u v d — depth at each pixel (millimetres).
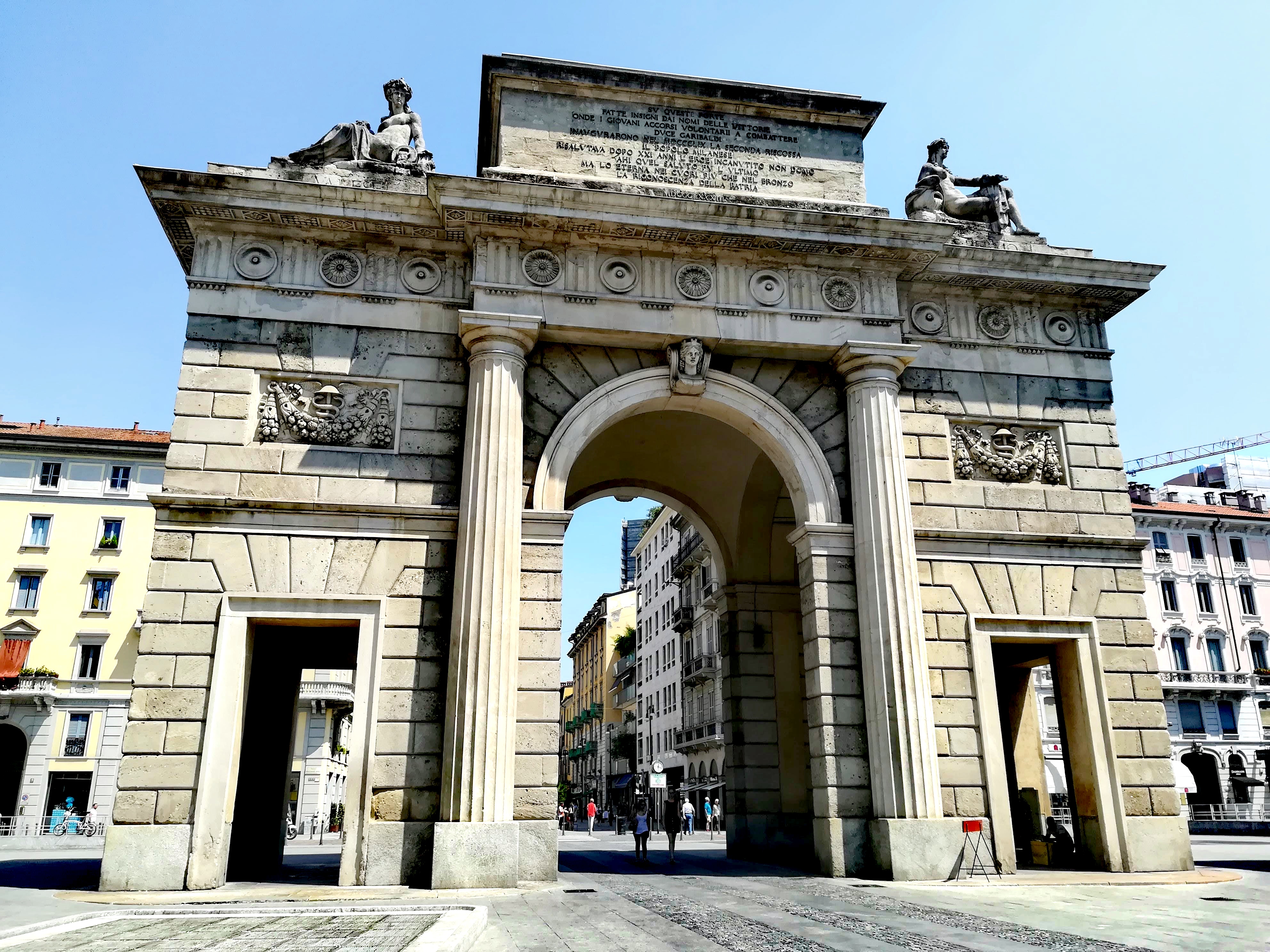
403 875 15445
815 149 20984
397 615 16719
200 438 17203
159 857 15016
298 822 47031
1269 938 10430
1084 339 21266
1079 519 19969
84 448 51500
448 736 15781
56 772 47438
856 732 17844
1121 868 17859
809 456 19250
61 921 10719
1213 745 55219
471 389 17828
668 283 19047
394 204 18203
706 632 58844
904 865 16594
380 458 17594
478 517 16766
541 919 11930
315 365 17891
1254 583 58719
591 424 18422
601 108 20203
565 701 127312
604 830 67562
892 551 18234
